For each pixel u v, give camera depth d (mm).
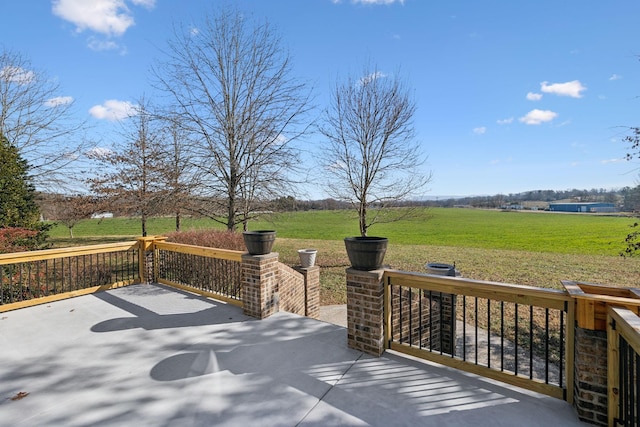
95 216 14867
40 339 3666
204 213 11570
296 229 25594
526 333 5660
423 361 3053
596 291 2395
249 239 4414
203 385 2672
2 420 2209
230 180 10609
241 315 4477
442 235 22922
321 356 3191
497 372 2658
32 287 7219
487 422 2146
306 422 2172
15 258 4797
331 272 11039
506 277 10258
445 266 4953
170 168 11312
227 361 3111
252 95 10602
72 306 4906
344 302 8086
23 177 9531
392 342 3275
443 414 2242
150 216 13016
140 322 4207
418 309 4598
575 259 13352
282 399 2455
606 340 2047
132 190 13609
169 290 5871
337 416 2236
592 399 2096
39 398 2486
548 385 2420
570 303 2270
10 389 2621
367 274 3201
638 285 9039
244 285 4500
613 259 13250
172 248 6090
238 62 10422
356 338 3314
